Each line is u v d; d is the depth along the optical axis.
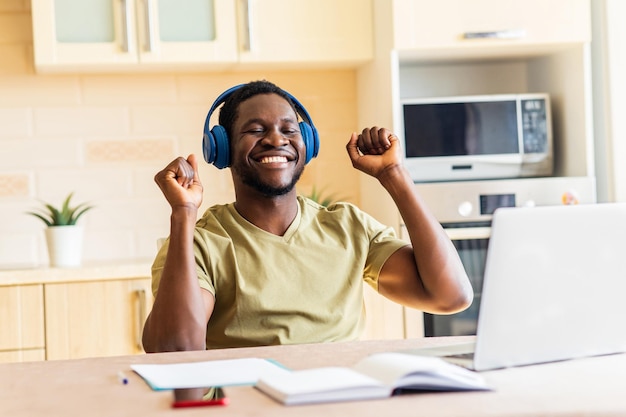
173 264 1.89
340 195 4.08
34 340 3.32
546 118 3.77
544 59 4.00
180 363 1.58
